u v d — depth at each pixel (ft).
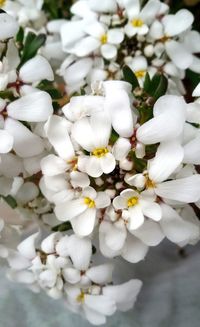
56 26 0.56
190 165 0.39
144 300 0.63
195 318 0.61
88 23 0.50
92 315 0.47
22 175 0.47
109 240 0.39
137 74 0.50
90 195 0.38
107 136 0.37
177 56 0.50
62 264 0.44
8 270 0.48
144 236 0.40
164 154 0.37
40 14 0.56
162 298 0.63
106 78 0.50
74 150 0.39
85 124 0.38
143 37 0.49
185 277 0.65
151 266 0.66
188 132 0.38
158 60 0.50
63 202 0.39
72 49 0.51
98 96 0.40
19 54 0.48
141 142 0.37
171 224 0.39
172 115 0.36
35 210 0.49
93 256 0.48
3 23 0.43
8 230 0.47
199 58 0.56
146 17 0.49
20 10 0.55
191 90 0.54
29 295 0.63
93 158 0.37
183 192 0.38
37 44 0.48
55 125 0.39
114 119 0.37
